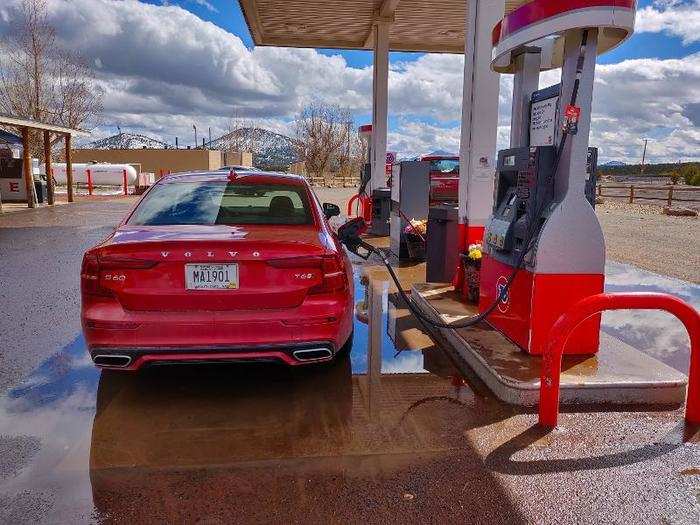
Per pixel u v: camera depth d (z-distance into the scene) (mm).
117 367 3137
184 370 3848
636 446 2832
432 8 11344
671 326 5113
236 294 3098
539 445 2842
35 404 3311
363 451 2773
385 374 3805
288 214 3902
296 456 2729
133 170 29234
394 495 2418
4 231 11594
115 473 2572
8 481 2502
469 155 5418
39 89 26391
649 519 2262
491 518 2266
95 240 10320
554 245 3611
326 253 3254
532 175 3656
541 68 4371
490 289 4402
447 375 3791
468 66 5371
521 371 3496
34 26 25625
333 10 11219
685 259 8844
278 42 13594
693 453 2764
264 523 2234
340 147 49219
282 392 3492
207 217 3811
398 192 8383
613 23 3225
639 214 18703
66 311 5363
